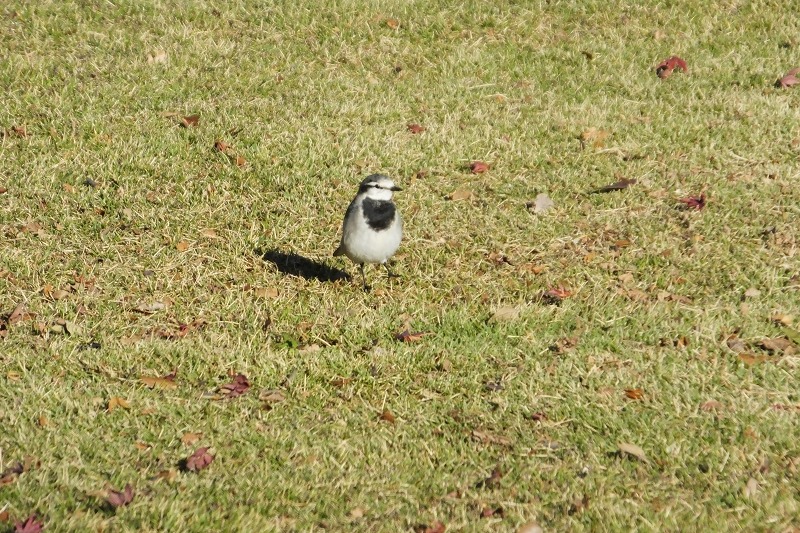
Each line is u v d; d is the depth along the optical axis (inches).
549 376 452.8
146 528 348.2
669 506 370.6
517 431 418.0
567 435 415.2
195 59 752.3
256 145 652.1
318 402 436.1
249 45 777.6
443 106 712.4
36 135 655.1
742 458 398.9
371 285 532.4
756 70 757.9
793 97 728.3
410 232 571.8
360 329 491.8
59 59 741.9
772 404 435.2
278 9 815.1
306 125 679.1
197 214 585.3
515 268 543.5
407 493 379.9
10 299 507.2
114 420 418.6
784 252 553.0
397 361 464.8
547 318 499.5
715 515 366.0
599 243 565.9
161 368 456.8
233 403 433.7
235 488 376.8
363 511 367.9
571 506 372.2
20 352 464.8
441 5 826.8
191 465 388.5
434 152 655.1
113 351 465.4
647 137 676.1
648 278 533.3
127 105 692.7
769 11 820.0
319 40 786.2
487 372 458.6
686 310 505.7
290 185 616.4
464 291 524.1
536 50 783.7
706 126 688.4
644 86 741.3
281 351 473.1
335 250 542.3
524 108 713.0
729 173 634.2
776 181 623.2
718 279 533.3
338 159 642.8
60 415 420.2
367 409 433.4
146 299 513.0
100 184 610.5
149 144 649.6
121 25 791.7
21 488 366.0
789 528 359.6
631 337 486.0
